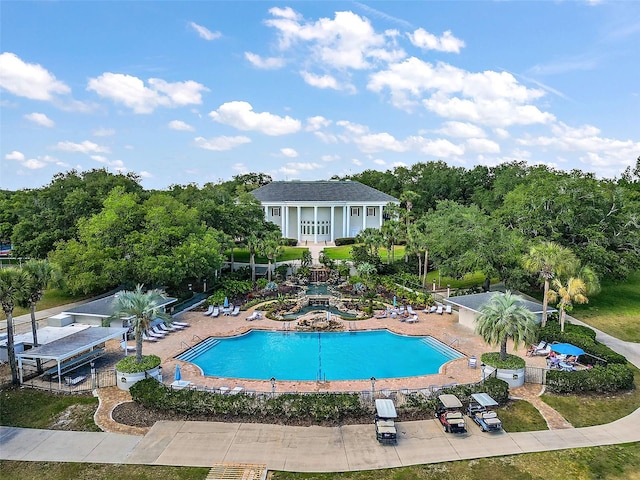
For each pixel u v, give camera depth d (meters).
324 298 51.41
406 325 41.56
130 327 34.47
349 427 22.70
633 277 58.47
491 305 28.55
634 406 25.20
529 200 49.62
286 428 22.56
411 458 19.95
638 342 37.59
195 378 29.00
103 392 26.66
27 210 62.78
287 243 86.00
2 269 27.62
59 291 52.62
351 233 94.25
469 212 54.50
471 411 23.61
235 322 42.66
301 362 33.16
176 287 52.41
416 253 60.75
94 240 45.00
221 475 18.28
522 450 20.62
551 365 30.31
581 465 19.50
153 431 22.23
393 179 126.06
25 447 20.84
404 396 24.62
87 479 18.44
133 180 77.88
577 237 47.50
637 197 66.31
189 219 52.06
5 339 31.88
